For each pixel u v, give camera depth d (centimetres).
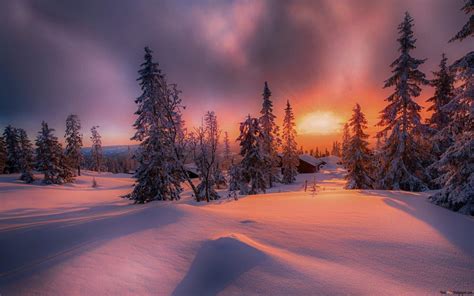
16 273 379
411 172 1680
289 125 4075
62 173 3819
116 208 1680
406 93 1639
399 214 742
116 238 512
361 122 2334
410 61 1622
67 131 5062
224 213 769
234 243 465
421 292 330
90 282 348
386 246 491
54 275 364
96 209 1684
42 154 3703
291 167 4028
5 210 1875
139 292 329
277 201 1099
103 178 5047
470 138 854
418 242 511
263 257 419
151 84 1831
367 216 722
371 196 1095
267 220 688
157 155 1844
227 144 3981
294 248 482
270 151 3148
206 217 695
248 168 2238
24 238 543
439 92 1975
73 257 421
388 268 400
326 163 7919
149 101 1823
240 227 616
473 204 772
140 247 469
